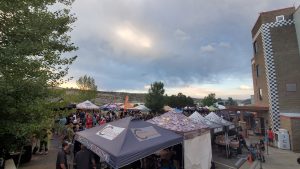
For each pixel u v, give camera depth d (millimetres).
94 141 7199
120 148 6230
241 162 15531
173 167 9688
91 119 19859
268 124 26234
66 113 9320
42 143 13219
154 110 42281
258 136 28328
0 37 7598
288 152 20000
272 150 20906
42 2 9070
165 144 7273
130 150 6281
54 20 9547
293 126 20938
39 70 7586
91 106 23766
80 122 19703
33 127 6945
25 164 10984
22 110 6945
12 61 6742
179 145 10172
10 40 7531
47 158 12289
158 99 42562
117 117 25375
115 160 5867
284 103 24734
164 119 11789
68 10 10453
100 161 8484
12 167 8039
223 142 17250
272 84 25516
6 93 6273
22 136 7230
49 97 8695
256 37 30203
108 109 31656
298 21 24359
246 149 19891
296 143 20516
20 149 8930
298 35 24484
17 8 7641
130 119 7879
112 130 7555
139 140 6922
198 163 10523
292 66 24844
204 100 66562
